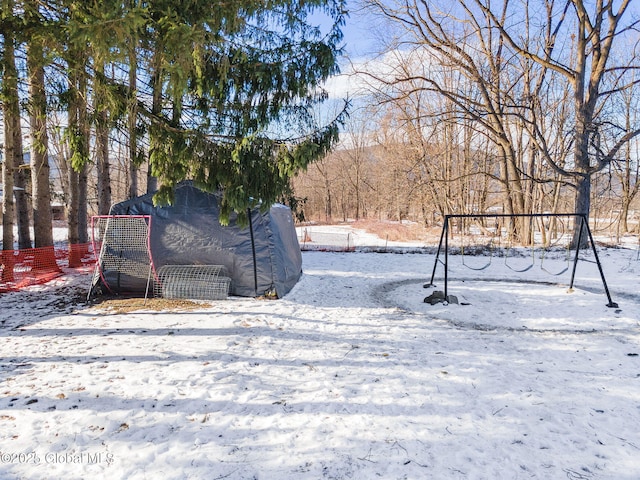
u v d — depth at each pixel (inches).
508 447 112.5
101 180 487.5
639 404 138.2
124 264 302.8
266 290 309.3
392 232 963.3
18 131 351.9
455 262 540.1
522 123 741.9
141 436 114.7
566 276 428.5
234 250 305.4
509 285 379.9
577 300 311.1
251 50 177.0
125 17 124.9
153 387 146.3
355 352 193.2
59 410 128.0
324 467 102.4
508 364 178.9
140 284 306.3
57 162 600.1
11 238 340.8
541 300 315.0
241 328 227.9
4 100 193.8
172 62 150.6
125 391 142.8
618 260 533.0
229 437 115.4
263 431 119.0
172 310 264.5
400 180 1059.3
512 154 732.7
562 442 115.1
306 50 179.5
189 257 304.5
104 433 115.6
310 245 763.4
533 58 666.2
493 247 673.6
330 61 179.0
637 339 218.5
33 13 147.0
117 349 187.9
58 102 187.2
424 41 677.3
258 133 174.7
